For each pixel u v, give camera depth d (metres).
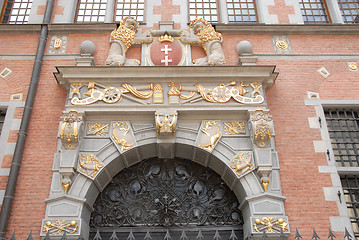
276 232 6.60
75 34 9.12
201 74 7.92
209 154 7.48
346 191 7.63
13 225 6.74
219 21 9.91
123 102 7.73
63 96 8.16
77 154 7.23
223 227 7.59
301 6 10.30
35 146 7.54
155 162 8.24
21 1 10.16
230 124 7.74
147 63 8.51
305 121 8.01
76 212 6.73
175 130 7.59
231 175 7.39
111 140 7.53
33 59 8.76
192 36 8.99
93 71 7.87
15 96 8.23
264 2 9.84
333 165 7.50
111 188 7.94
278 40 9.14
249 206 6.89
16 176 7.12
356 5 10.34
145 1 9.98
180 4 9.74
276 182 7.12
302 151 7.63
